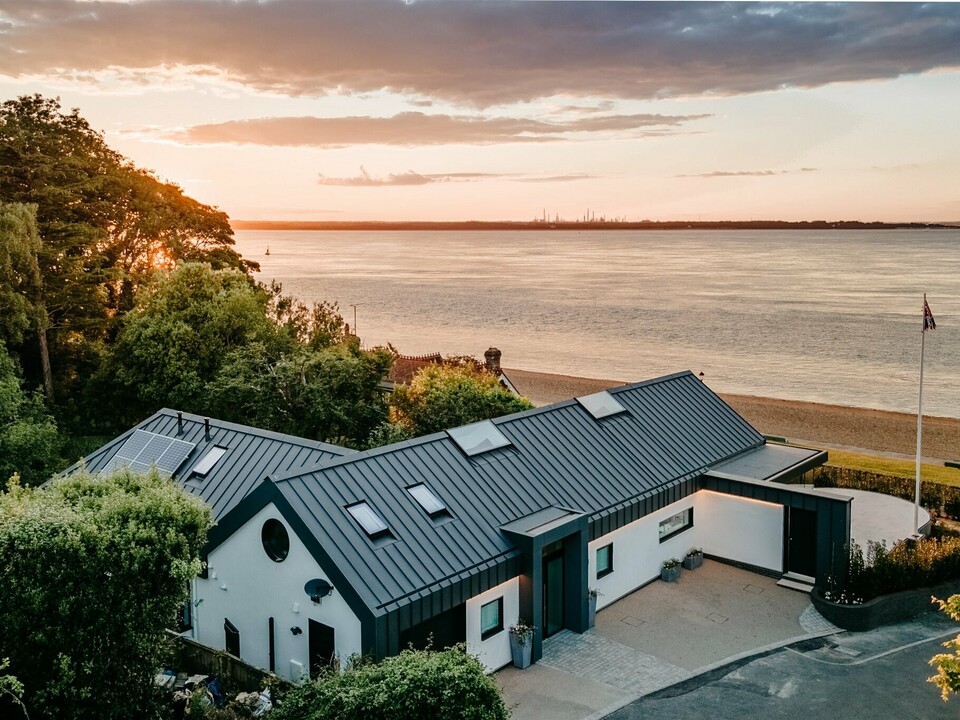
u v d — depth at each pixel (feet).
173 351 140.97
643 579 86.38
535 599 69.26
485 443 79.87
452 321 507.71
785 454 101.76
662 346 387.34
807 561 86.99
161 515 52.29
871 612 76.43
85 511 51.21
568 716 61.67
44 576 47.06
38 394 122.21
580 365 340.59
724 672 68.49
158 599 51.65
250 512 64.44
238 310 149.69
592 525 76.07
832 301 539.29
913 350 354.74
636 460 89.15
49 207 166.71
